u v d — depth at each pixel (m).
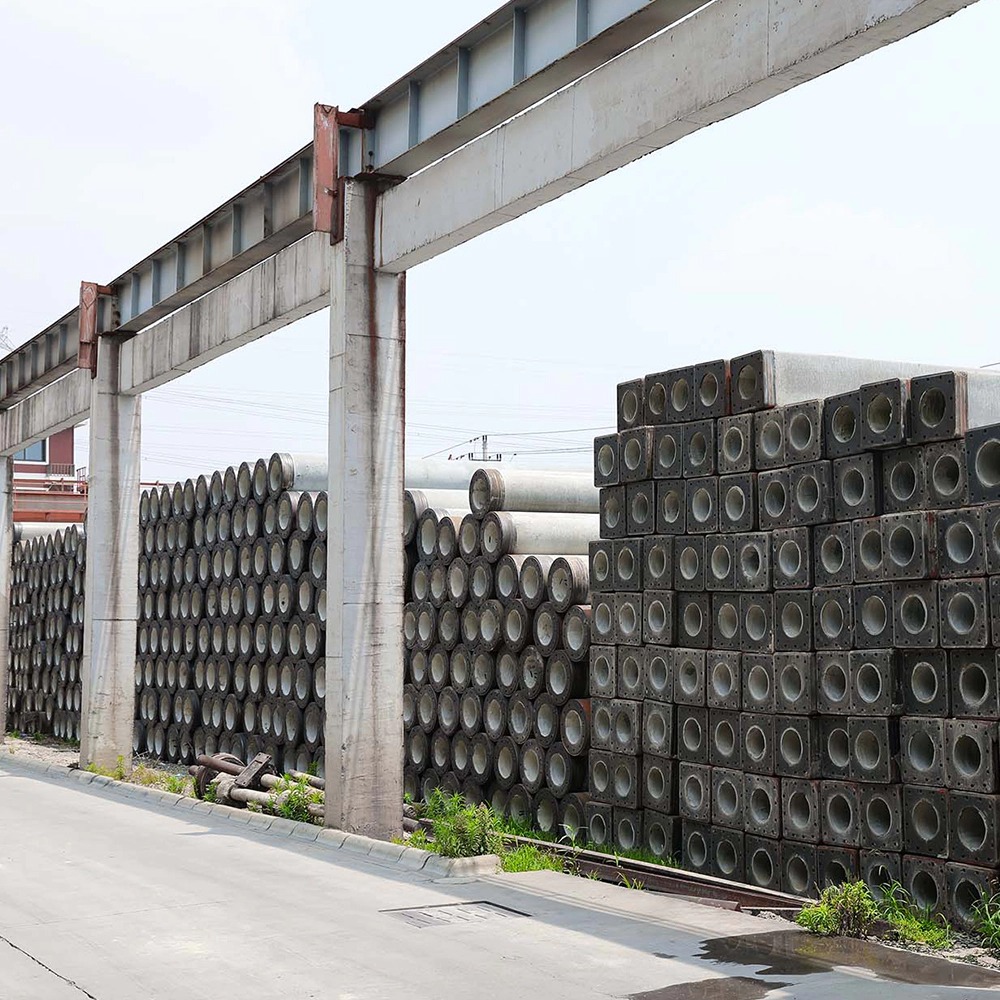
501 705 15.48
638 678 13.09
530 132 11.80
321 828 13.70
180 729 23.20
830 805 10.69
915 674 10.13
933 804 9.80
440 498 17.78
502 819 14.98
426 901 10.02
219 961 8.05
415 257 13.66
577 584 14.40
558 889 10.55
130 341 20.67
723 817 11.77
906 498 10.37
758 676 11.59
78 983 7.55
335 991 7.32
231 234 17.25
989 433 9.66
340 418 13.85
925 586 10.00
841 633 10.68
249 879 11.03
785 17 9.18
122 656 20.72
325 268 14.59
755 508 11.73
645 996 7.19
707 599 12.23
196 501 23.12
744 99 9.73
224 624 22.08
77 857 12.23
